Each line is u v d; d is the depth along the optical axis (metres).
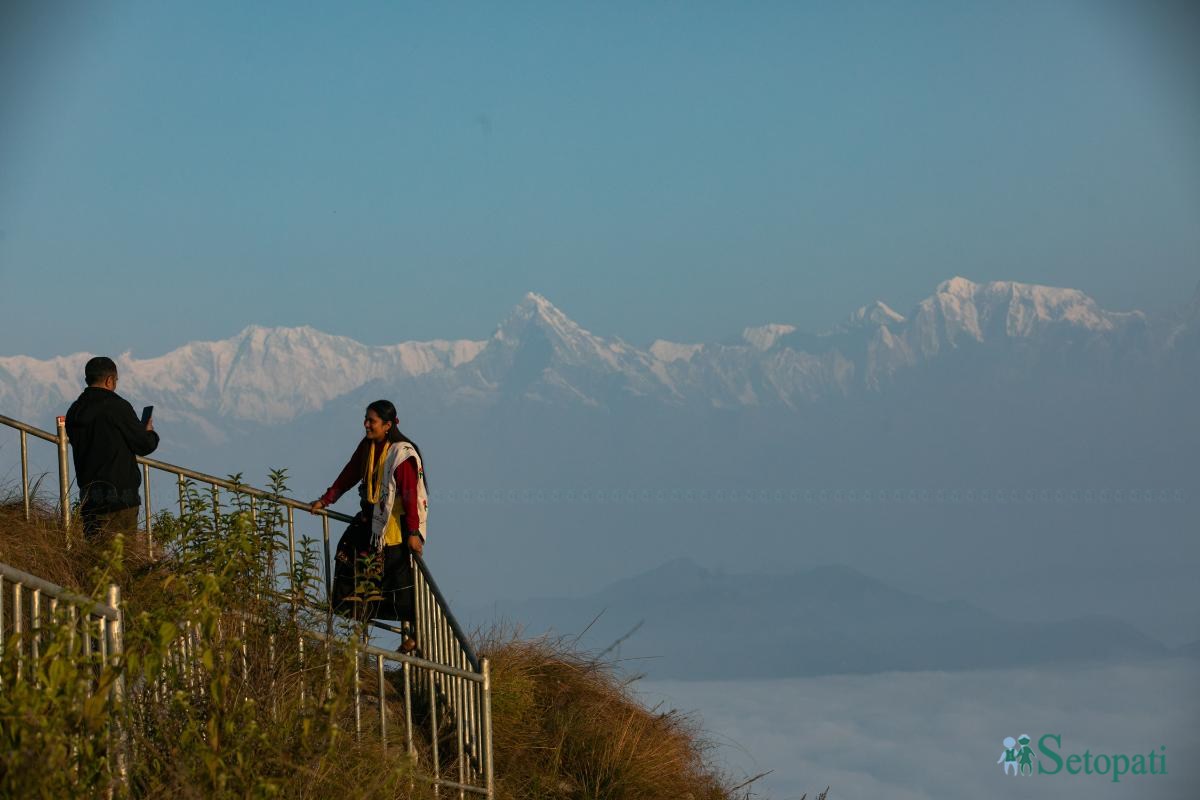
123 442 15.80
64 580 14.05
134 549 15.12
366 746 11.79
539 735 15.84
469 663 13.86
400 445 15.05
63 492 15.91
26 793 7.29
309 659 12.05
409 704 12.49
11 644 8.20
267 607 12.48
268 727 10.06
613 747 16.12
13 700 7.69
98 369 16.00
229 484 14.64
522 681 16.09
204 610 9.15
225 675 9.09
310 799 9.66
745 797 18.17
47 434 16.11
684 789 16.78
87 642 8.73
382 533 14.74
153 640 8.84
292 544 14.50
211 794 8.62
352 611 14.45
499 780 14.45
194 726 8.97
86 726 7.93
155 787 8.78
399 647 14.77
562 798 15.06
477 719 13.85
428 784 12.45
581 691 17.33
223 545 12.45
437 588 14.31
